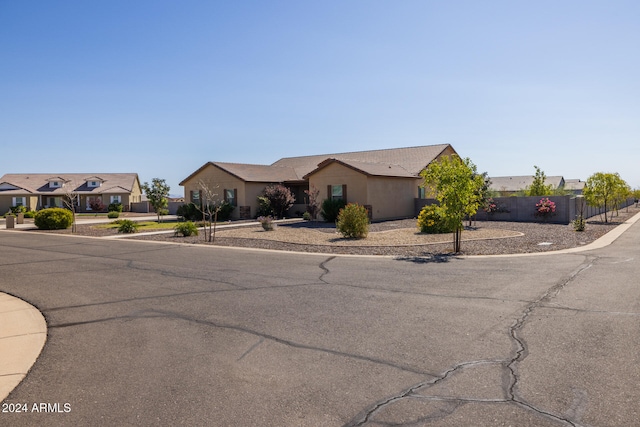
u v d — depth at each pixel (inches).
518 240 657.6
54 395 172.4
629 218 1198.9
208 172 1392.7
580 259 467.8
